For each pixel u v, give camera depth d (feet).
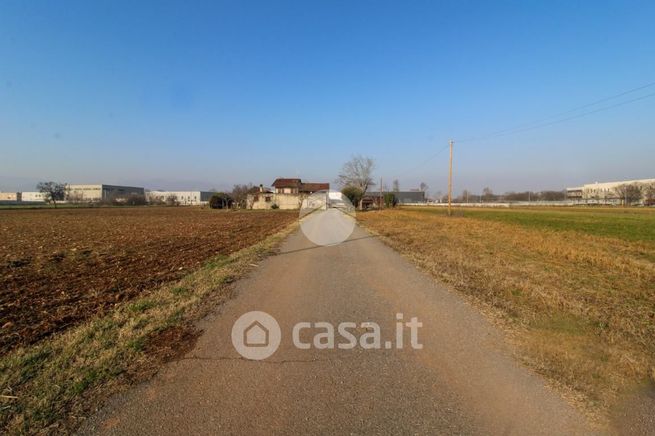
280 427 8.72
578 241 51.39
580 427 8.65
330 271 28.58
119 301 20.59
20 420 8.95
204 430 8.61
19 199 440.04
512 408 9.43
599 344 13.65
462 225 83.51
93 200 337.11
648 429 8.57
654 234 64.08
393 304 19.24
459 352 12.96
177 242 50.85
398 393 10.21
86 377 11.02
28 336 15.16
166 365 11.93
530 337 14.34
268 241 49.16
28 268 31.53
